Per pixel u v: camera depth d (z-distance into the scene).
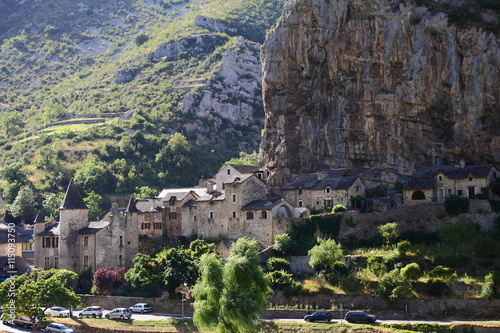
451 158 132.25
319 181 137.38
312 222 127.06
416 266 104.56
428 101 132.38
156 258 129.00
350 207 131.00
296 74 144.25
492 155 129.62
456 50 131.00
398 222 122.69
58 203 184.75
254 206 133.00
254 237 131.62
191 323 104.19
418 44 133.25
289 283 110.00
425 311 100.88
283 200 133.25
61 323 107.75
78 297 115.38
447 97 131.75
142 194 195.25
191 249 130.25
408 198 127.94
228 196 136.75
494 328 90.62
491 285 98.44
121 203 193.50
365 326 94.81
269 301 109.44
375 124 136.25
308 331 96.88
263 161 148.88
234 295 90.62
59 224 137.25
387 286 103.38
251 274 92.88
